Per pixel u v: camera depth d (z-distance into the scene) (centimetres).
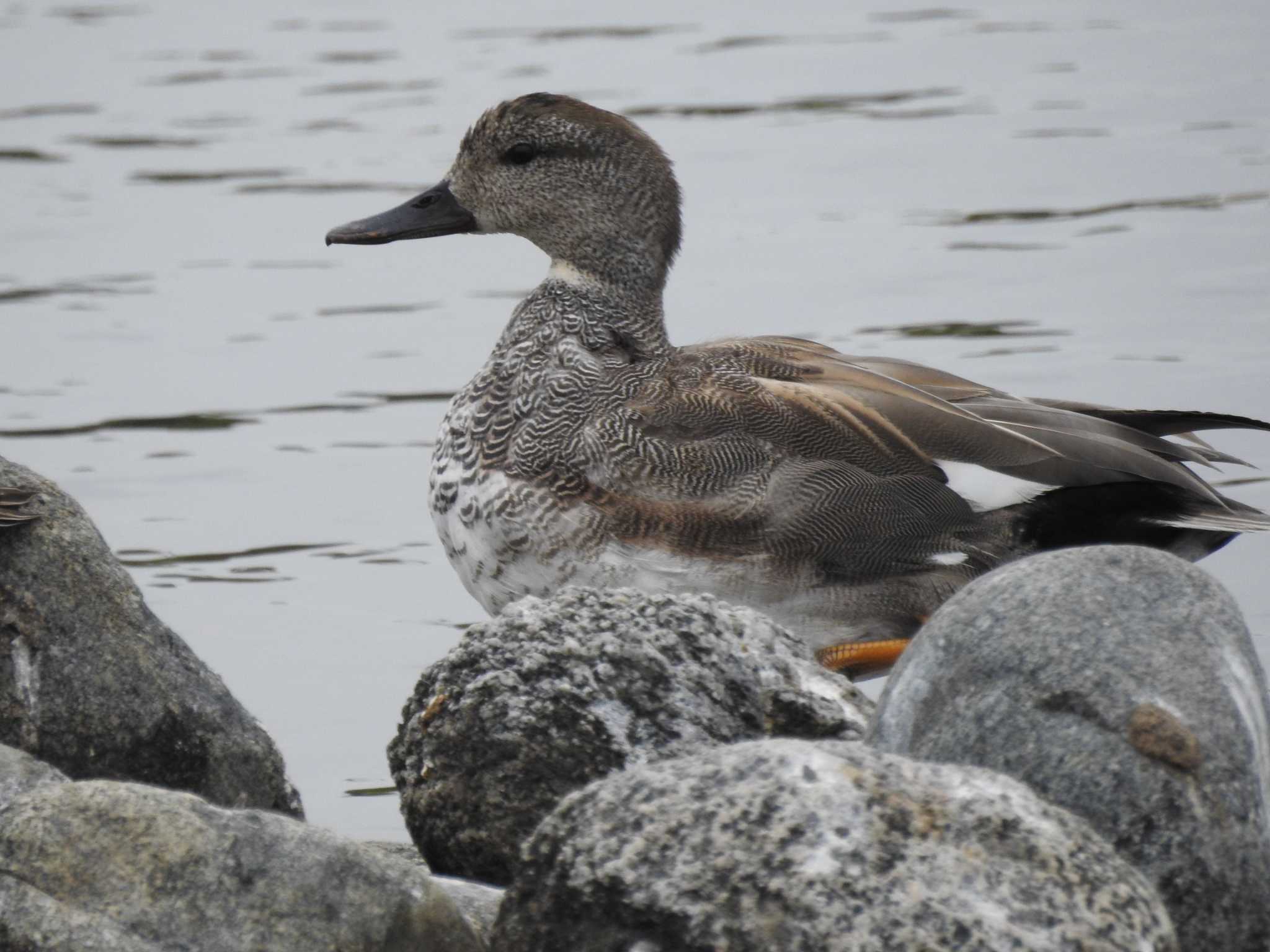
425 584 1415
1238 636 782
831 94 2738
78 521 936
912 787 683
